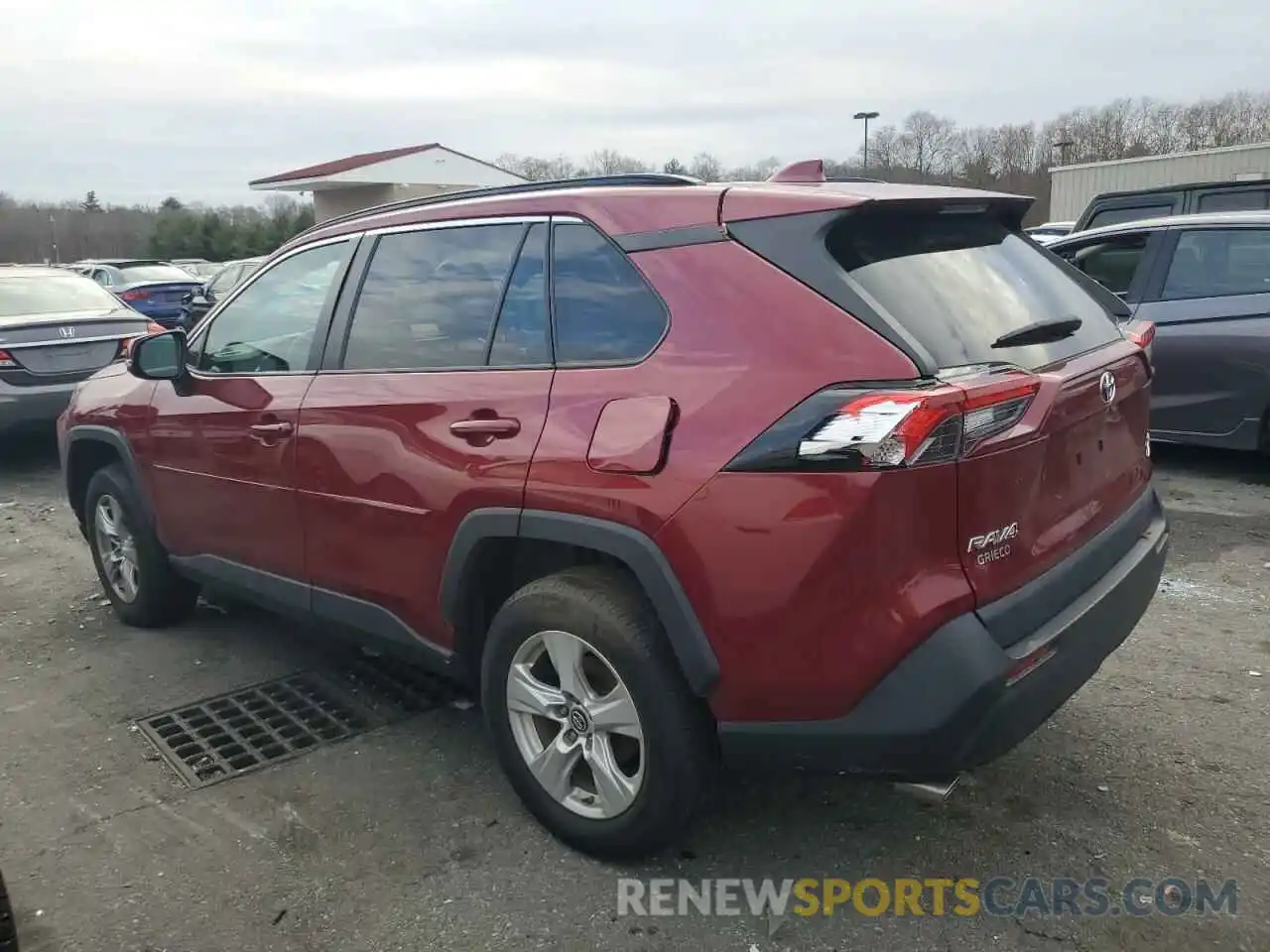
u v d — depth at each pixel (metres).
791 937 2.62
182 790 3.39
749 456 2.41
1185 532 5.81
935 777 2.43
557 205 3.01
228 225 52.97
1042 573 2.60
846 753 2.45
